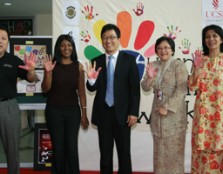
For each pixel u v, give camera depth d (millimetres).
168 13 3721
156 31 3738
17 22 7875
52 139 2875
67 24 3789
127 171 2809
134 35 3756
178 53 3732
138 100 2791
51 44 3861
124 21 3754
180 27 3715
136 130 3814
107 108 2787
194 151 2732
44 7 7020
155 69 2818
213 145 2578
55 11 3795
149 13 3734
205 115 2592
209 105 2594
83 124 3102
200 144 2586
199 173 2713
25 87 3879
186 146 3762
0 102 2789
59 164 2891
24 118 6609
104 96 2789
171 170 2758
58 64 2904
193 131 2711
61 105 2857
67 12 3783
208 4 3670
